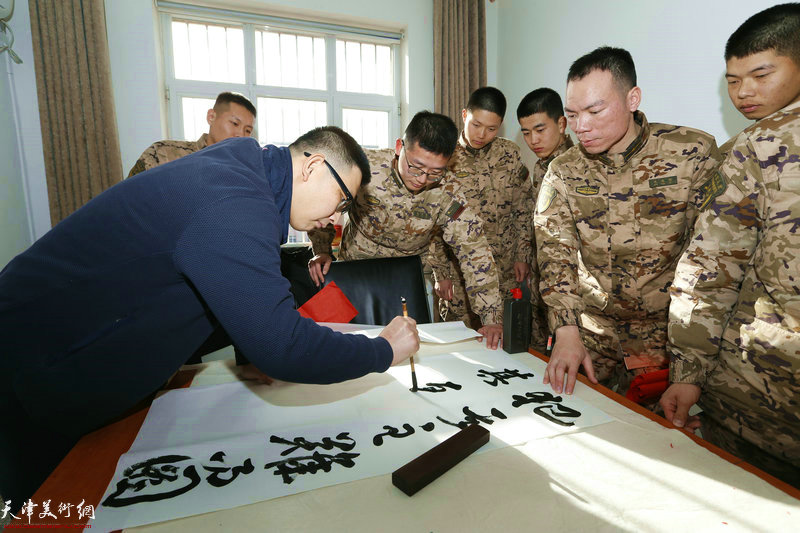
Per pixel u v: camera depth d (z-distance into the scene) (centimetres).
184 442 72
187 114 317
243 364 104
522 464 67
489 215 237
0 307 68
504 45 345
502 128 354
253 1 301
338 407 85
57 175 267
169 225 62
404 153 146
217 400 88
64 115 265
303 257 184
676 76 205
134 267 65
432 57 351
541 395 92
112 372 73
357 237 193
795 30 108
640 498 59
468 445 68
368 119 365
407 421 80
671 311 106
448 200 161
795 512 57
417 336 88
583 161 142
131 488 60
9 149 250
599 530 54
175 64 311
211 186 62
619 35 237
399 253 191
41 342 70
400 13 337
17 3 253
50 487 62
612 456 69
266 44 329
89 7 260
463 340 129
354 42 351
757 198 95
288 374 64
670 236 138
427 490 61
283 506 57
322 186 79
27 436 80
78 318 69
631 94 120
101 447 73
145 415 84
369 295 158
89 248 66
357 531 53
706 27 190
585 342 166
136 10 277
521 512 56
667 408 96
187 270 61
